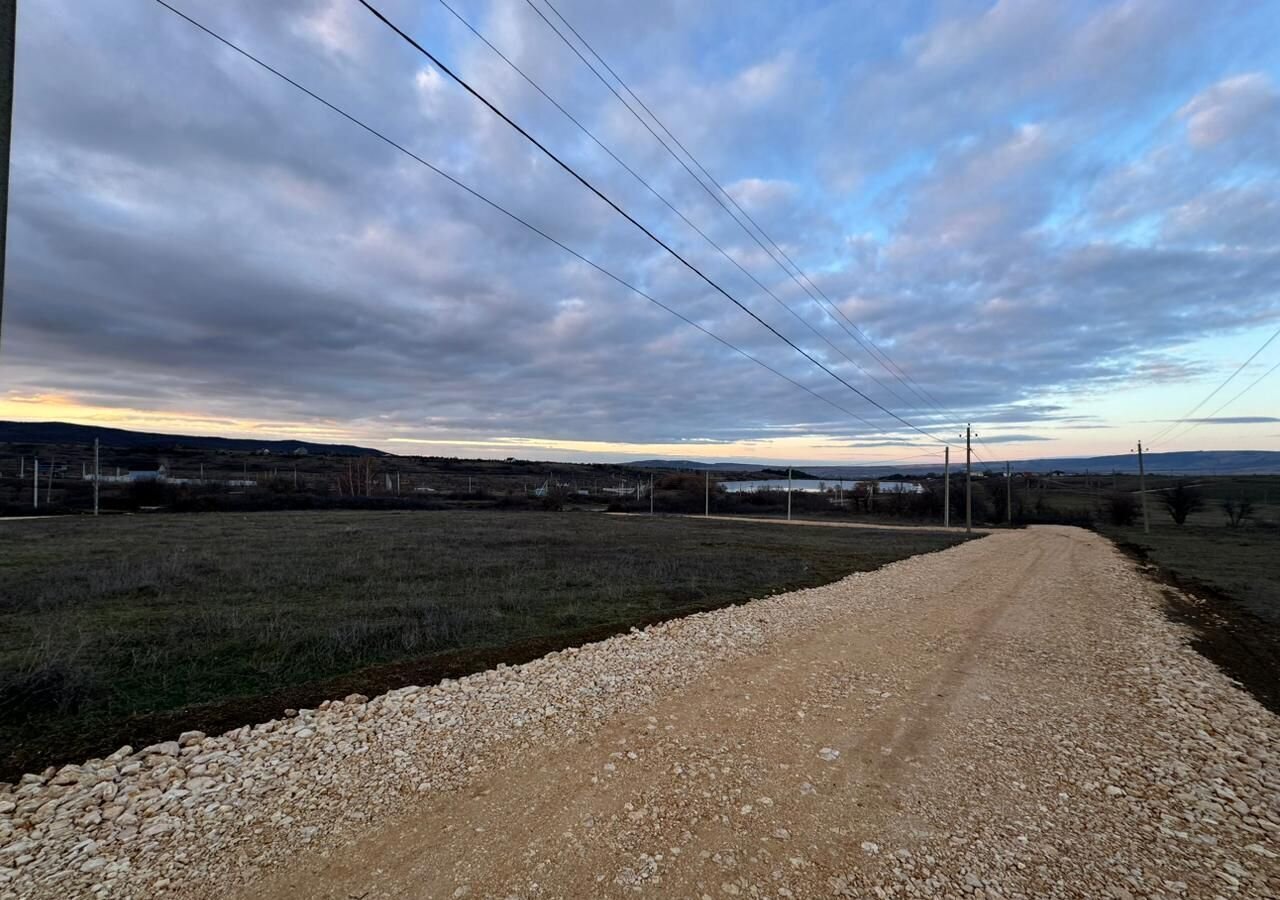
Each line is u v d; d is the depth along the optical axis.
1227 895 2.97
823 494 78.44
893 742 4.89
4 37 3.13
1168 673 7.38
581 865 3.13
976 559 22.45
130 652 7.22
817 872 3.09
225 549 17.50
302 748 4.63
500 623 9.47
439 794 3.91
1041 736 5.11
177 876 3.01
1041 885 3.01
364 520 31.84
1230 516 46.41
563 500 65.75
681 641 8.34
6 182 3.13
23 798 3.79
